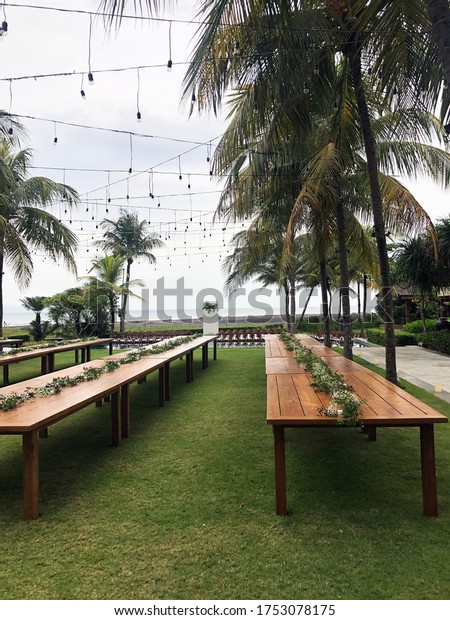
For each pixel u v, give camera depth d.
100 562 2.26
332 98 5.57
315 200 5.83
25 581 2.12
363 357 11.22
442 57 3.14
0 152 10.71
